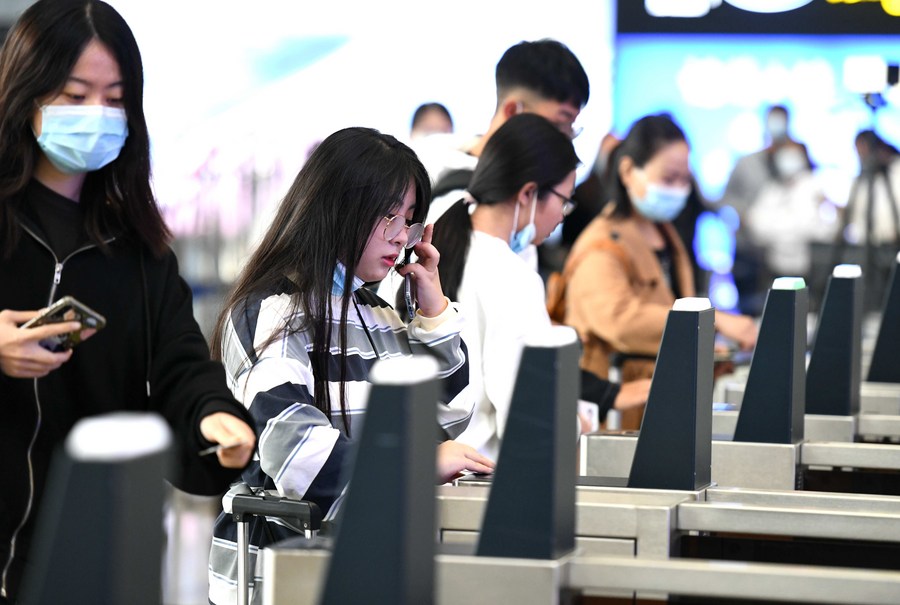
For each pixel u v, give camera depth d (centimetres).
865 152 1675
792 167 1692
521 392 329
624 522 412
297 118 1762
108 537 227
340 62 1761
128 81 413
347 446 482
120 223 430
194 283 1708
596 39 1766
